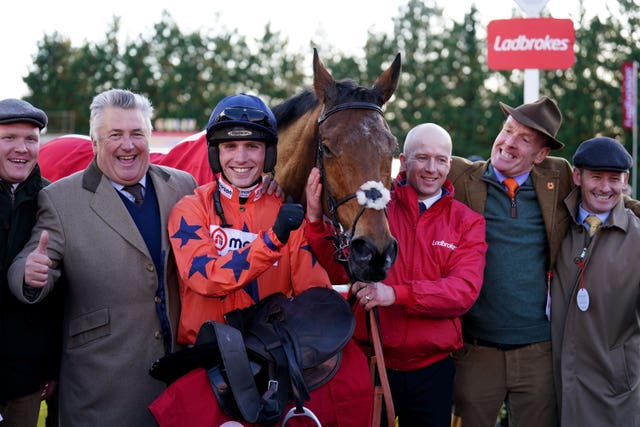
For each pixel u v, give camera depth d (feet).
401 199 8.81
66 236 7.34
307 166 8.02
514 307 9.07
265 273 7.47
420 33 85.10
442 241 8.65
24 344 7.70
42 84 104.73
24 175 7.69
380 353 7.53
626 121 58.75
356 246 6.69
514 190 9.25
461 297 8.21
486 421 9.33
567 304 9.02
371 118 7.02
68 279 7.45
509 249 9.12
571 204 9.15
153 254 7.55
